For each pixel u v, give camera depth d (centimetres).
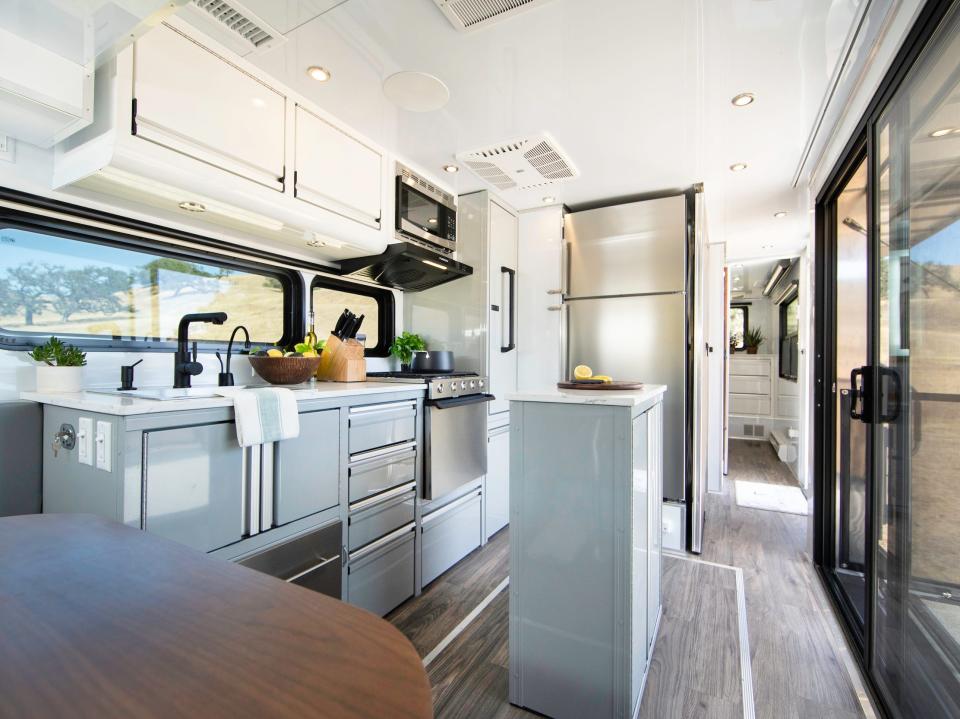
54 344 154
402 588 218
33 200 148
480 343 296
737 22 146
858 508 216
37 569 68
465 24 148
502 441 316
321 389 189
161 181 148
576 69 171
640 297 305
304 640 50
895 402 142
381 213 237
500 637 192
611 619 140
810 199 280
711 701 155
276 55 165
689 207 304
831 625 200
